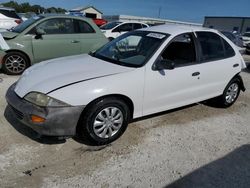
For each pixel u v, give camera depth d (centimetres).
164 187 281
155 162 323
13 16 1224
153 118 448
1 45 580
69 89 314
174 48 407
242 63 525
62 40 686
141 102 374
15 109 330
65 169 297
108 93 331
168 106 413
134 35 443
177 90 413
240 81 533
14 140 345
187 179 297
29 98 320
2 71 684
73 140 357
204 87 457
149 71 372
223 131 425
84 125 329
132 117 378
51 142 347
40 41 662
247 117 495
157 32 424
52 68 373
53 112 305
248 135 419
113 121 351
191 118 466
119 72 353
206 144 377
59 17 687
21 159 308
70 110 311
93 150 338
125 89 347
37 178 279
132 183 283
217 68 466
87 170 298
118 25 1295
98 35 741
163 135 392
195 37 439
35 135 360
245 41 2081
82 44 715
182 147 363
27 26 659
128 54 407
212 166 325
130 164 315
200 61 439
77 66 375
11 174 282
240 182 300
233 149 370
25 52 651
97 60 405
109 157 326
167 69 383
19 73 663
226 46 495
